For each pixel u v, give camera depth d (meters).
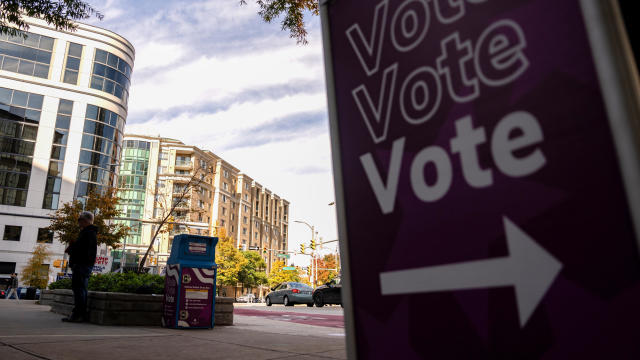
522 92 1.21
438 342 1.31
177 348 4.41
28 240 43.25
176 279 6.66
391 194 1.53
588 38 1.08
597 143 1.04
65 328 6.02
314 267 58.00
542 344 1.08
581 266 1.03
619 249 0.97
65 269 26.88
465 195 1.31
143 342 4.77
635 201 0.95
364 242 1.60
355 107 1.74
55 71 47.12
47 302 13.48
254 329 7.20
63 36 48.00
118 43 51.25
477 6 1.37
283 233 112.81
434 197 1.39
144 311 7.07
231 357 3.91
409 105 1.53
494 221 1.22
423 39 1.52
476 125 1.31
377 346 1.50
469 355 1.23
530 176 1.16
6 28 8.11
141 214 68.25
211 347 4.57
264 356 4.00
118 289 7.95
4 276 41.50
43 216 44.25
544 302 1.09
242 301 51.84
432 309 1.34
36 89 46.03
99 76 49.25
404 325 1.42
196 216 71.00
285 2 7.88
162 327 6.76
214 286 6.91
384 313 1.49
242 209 88.88
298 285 24.84
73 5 8.00
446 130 1.39
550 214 1.11
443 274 1.33
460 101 1.37
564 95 1.12
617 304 0.96
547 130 1.14
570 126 1.10
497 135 1.25
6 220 42.72
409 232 1.45
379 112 1.63
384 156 1.58
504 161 1.22
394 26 1.64
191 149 74.75
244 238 89.38
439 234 1.36
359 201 1.65
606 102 1.03
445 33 1.45
